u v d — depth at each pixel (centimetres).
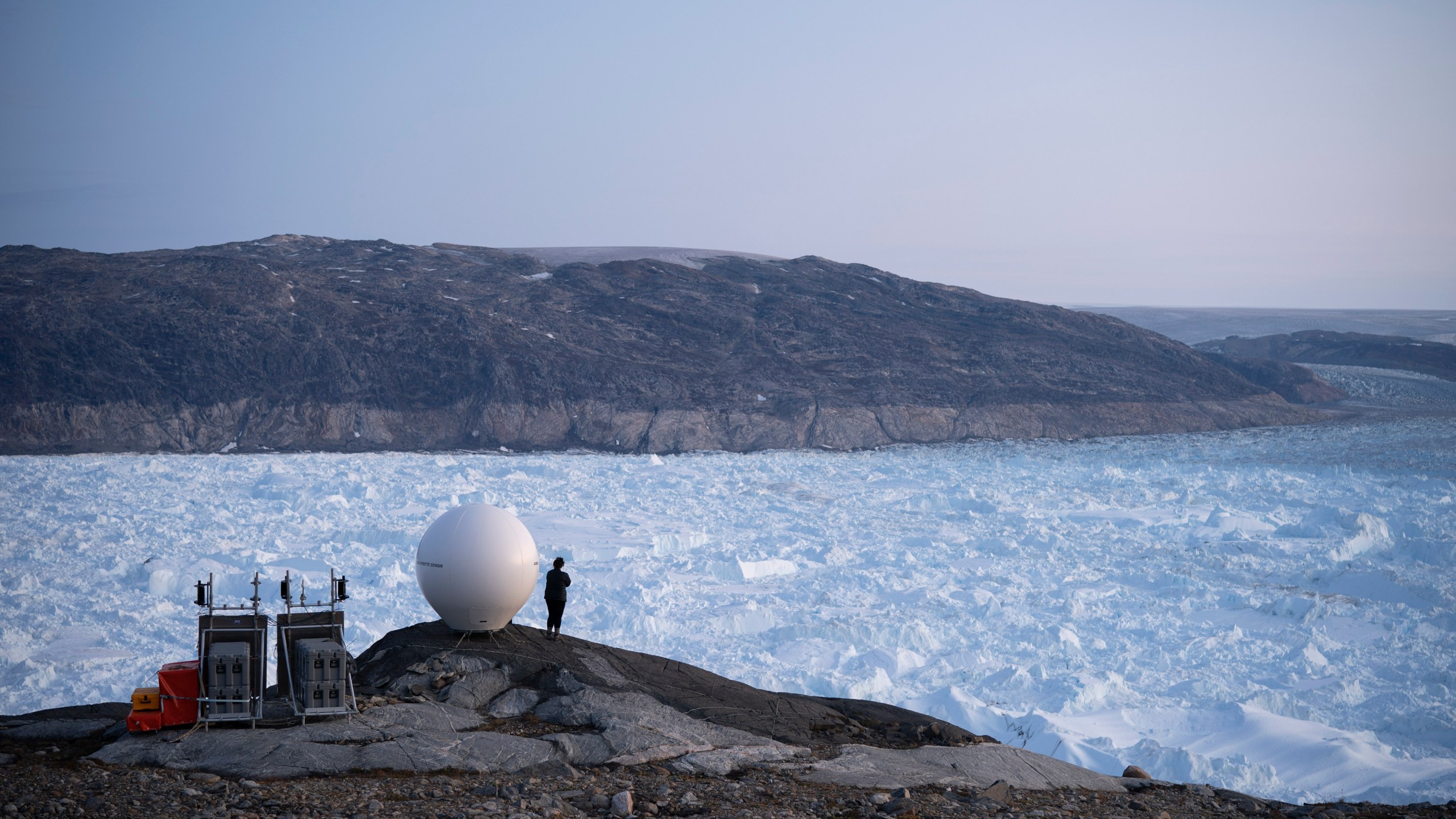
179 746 672
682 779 687
